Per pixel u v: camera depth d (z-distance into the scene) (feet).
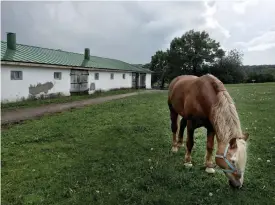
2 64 42.78
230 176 10.23
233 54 127.34
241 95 43.47
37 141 20.27
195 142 18.31
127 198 11.04
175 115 17.16
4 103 43.09
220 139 10.58
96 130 23.12
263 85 68.23
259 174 12.69
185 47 134.41
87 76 68.03
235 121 10.42
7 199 11.20
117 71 84.79
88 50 82.07
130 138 20.17
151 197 10.91
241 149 9.78
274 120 23.36
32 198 11.24
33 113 35.04
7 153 17.24
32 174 13.75
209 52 131.44
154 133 21.16
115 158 15.92
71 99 53.01
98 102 48.16
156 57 148.56
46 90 53.78
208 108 11.85
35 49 64.03
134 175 13.23
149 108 34.83
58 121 27.81
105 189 11.84
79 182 12.73
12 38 53.31
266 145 16.75
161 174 13.01
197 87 12.78
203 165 14.21
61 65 56.44
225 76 123.13
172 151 16.72
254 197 10.80
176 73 137.28
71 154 17.03
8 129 25.03
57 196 11.41
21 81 47.16
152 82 149.89
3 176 13.53
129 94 68.33
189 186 11.75
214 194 11.05
